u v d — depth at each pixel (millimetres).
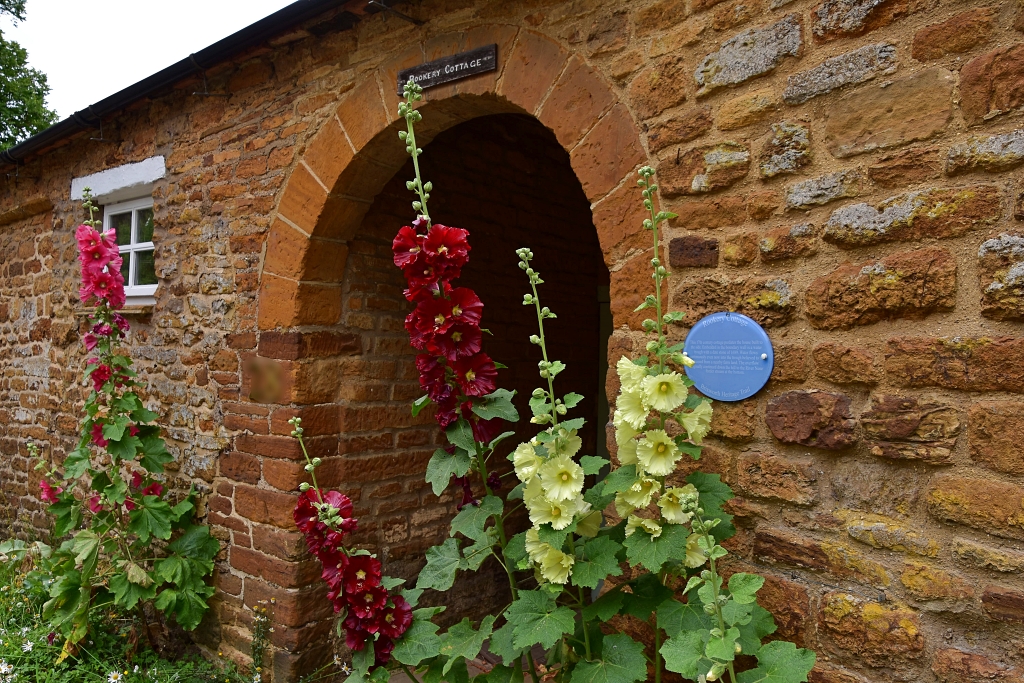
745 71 2166
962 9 1796
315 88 3480
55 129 4785
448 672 2020
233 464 3764
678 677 2250
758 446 2125
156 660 3639
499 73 2811
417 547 4078
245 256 3760
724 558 2172
